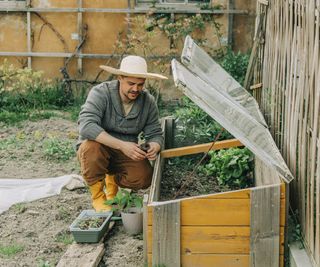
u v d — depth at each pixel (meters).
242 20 11.89
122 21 11.97
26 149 8.73
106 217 5.62
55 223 5.96
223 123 4.57
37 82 11.82
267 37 7.93
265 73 7.98
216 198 4.61
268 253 4.65
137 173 5.92
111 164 5.99
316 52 4.45
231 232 4.65
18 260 5.19
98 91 5.79
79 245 5.28
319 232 4.21
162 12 11.84
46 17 12.02
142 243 5.41
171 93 11.97
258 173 6.23
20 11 12.00
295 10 5.51
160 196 6.57
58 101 11.73
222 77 7.29
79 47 12.01
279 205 4.60
